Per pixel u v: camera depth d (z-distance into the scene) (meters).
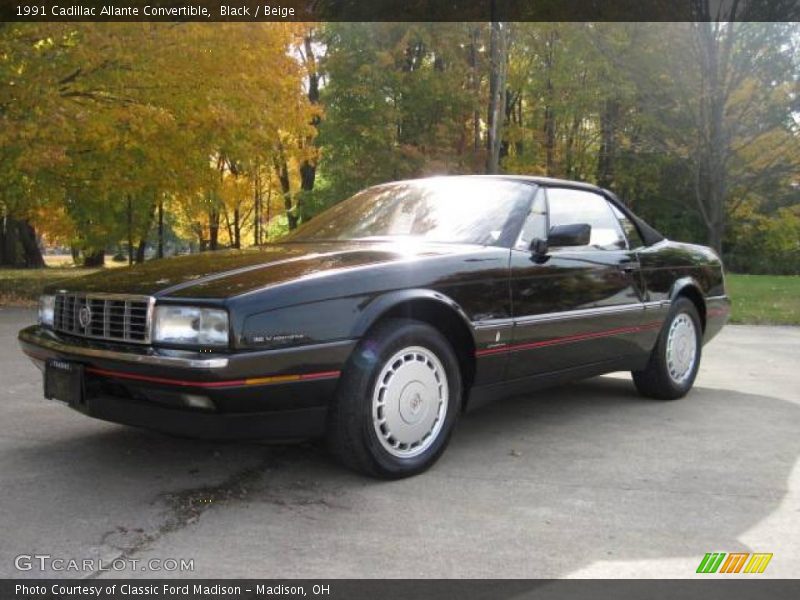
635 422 4.64
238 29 12.48
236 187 20.53
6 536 2.73
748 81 18.81
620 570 2.51
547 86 23.20
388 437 3.35
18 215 17.48
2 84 11.10
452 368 3.59
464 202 4.29
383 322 3.36
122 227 20.36
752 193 24.47
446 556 2.60
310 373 3.05
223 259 3.66
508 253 3.91
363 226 4.37
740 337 9.55
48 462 3.60
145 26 11.51
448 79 19.42
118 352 3.05
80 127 11.59
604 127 23.27
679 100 19.56
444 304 3.51
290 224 23.56
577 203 4.62
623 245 4.87
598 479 3.49
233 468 3.54
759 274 29.84
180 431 3.04
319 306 3.09
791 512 3.08
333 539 2.73
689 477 3.53
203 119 12.88
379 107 18.97
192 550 2.62
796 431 4.45
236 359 2.85
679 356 5.33
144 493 3.18
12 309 11.48
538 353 4.04
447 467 3.64
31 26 10.96
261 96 13.39
